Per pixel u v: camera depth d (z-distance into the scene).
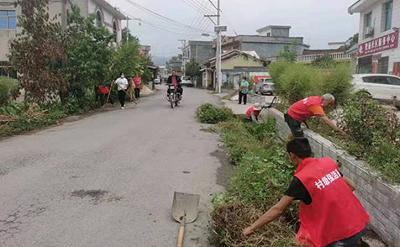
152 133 12.05
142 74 33.44
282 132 10.89
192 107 21.03
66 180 6.89
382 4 21.78
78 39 17.41
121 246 4.54
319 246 3.25
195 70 69.00
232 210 4.77
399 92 18.31
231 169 7.99
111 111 18.64
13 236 4.69
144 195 6.23
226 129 12.77
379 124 5.98
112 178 7.07
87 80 17.47
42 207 5.61
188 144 10.47
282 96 12.76
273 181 5.62
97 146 9.81
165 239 4.74
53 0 23.36
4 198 5.93
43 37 15.34
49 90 15.59
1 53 26.08
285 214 4.90
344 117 6.77
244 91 22.78
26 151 9.17
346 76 10.96
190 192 6.45
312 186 3.27
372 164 5.13
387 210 4.47
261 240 4.29
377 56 22.17
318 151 7.10
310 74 11.53
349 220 3.26
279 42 63.72
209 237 4.73
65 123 14.25
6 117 12.52
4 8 25.94
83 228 4.97
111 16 31.97
